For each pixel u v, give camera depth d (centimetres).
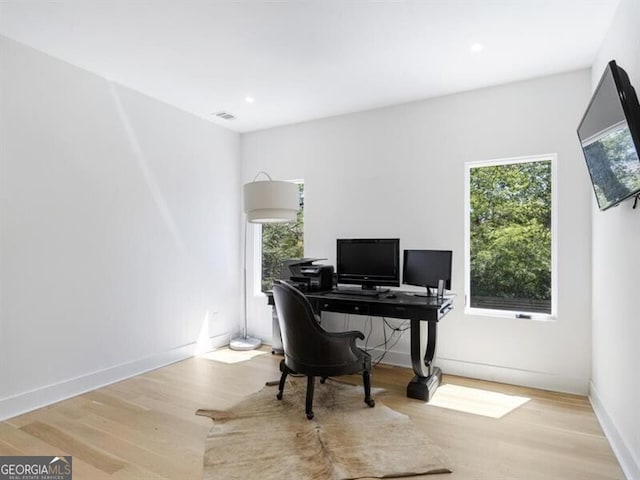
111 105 320
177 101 365
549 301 315
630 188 172
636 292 187
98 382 306
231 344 429
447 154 345
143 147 348
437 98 350
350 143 394
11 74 254
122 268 328
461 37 250
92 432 234
